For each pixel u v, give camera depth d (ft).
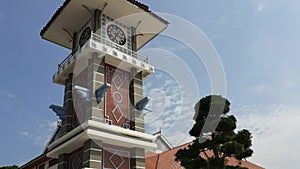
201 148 55.16
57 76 73.36
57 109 68.13
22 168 92.73
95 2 68.59
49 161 82.89
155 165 76.54
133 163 62.49
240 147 51.70
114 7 70.28
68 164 64.49
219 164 52.39
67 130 65.62
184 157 56.34
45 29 76.79
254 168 88.22
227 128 54.03
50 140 88.63
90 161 56.70
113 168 59.82
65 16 72.49
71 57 69.46
